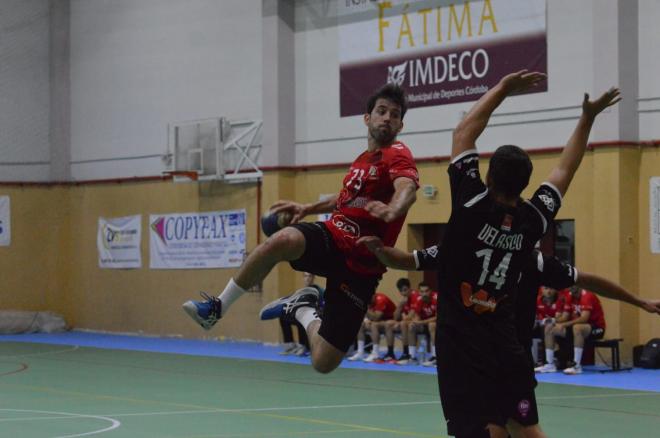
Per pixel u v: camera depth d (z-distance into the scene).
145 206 33.47
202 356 25.98
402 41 27.23
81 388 19.20
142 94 33.66
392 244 8.27
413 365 23.30
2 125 35.22
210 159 30.77
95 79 35.09
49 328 35.12
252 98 30.42
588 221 23.66
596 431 13.84
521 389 7.24
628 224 23.08
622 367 22.42
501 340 7.20
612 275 22.95
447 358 7.19
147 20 33.47
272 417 15.18
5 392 18.58
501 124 25.16
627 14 23.12
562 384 19.48
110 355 26.44
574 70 23.91
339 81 28.62
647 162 23.09
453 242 7.20
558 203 7.39
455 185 7.23
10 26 35.28
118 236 34.31
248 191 30.31
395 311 24.16
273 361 24.61
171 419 14.98
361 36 28.14
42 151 35.88
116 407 16.42
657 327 22.84
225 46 31.20
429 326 23.30
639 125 23.23
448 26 26.27
